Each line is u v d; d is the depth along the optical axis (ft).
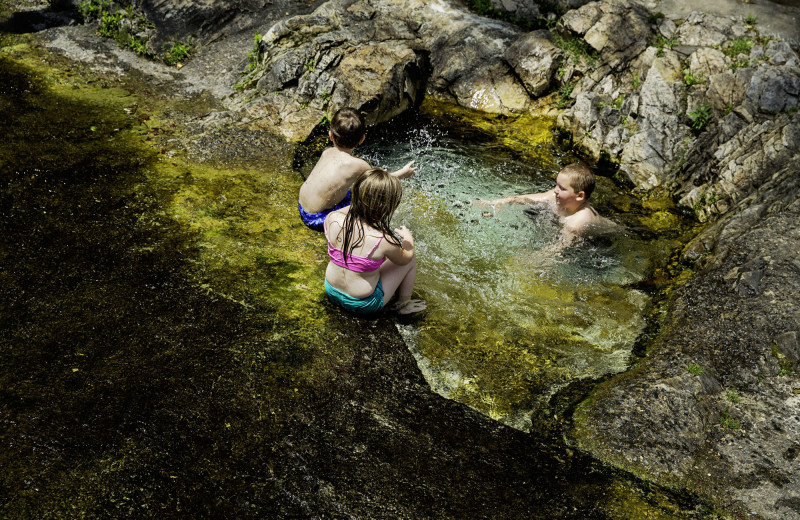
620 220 18.43
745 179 18.21
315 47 23.34
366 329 13.71
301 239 16.44
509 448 11.21
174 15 25.72
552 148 22.09
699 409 11.73
